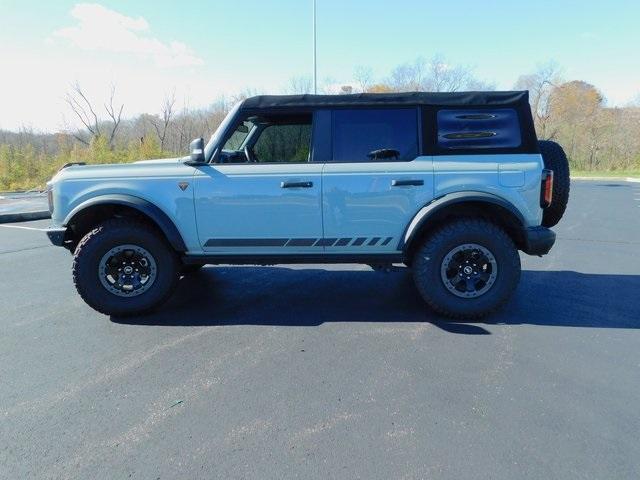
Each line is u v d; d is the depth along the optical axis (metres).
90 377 2.79
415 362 2.94
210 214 3.66
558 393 2.53
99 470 1.95
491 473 1.90
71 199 3.69
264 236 3.70
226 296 4.41
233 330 3.54
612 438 2.12
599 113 34.00
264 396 2.54
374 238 3.67
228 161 3.89
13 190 33.78
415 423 2.26
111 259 3.78
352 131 3.67
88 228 3.97
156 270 3.78
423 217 3.51
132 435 2.20
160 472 1.94
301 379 2.73
